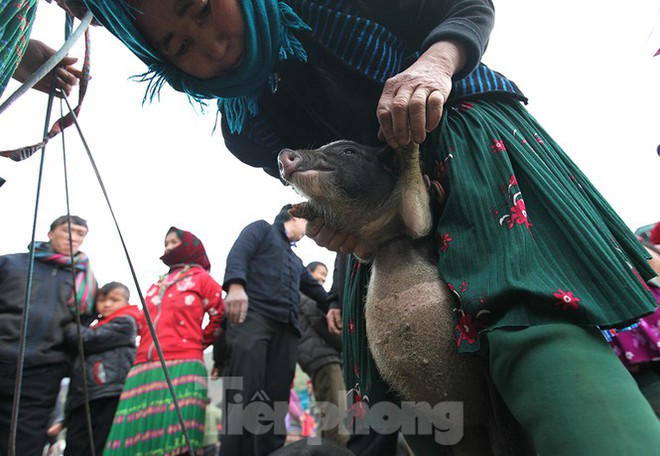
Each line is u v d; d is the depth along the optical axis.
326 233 1.43
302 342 4.26
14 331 3.25
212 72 1.41
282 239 3.82
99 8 1.29
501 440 1.19
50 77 1.63
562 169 1.29
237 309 3.33
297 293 3.68
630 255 1.23
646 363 1.53
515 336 0.99
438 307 1.21
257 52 1.36
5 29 1.10
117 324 3.68
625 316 0.98
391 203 1.33
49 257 3.54
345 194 1.34
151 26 1.31
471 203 1.20
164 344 3.30
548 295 0.98
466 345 1.09
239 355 3.32
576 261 1.07
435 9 1.42
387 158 1.38
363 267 1.52
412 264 1.30
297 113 1.70
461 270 1.15
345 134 1.57
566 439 0.87
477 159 1.26
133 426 3.11
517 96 1.44
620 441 0.84
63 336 3.44
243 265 3.46
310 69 1.49
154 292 3.58
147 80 1.49
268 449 3.24
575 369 0.92
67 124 1.67
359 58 1.40
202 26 1.30
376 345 1.29
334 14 1.39
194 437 3.14
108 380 3.53
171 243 3.78
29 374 3.25
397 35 1.49
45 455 4.72
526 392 0.95
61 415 5.19
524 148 1.27
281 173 1.39
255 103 1.58
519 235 1.10
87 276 3.72
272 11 1.32
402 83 1.13
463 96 1.41
